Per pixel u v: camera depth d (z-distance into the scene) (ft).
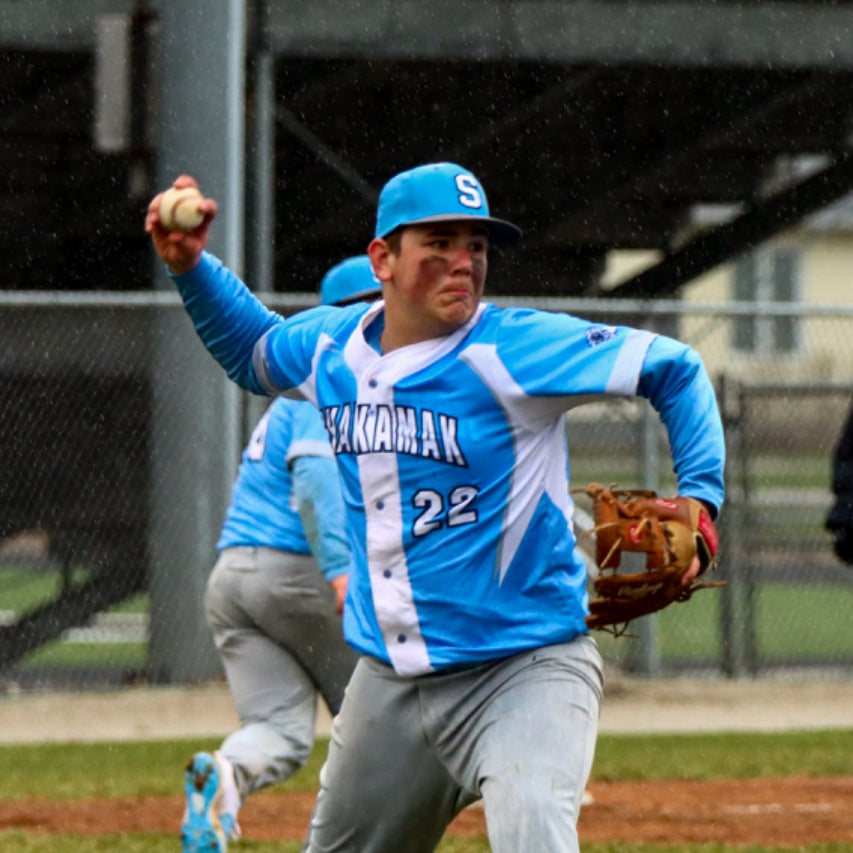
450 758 46.16
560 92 179.22
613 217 195.83
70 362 146.51
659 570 44.32
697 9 168.25
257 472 66.80
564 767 43.34
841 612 181.68
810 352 357.41
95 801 91.40
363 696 47.32
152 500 139.64
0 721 125.49
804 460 196.65
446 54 165.58
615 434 147.23
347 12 164.04
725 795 92.99
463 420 44.83
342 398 47.14
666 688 139.64
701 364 44.32
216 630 66.85
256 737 63.57
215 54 143.33
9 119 176.35
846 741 114.21
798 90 181.68
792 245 540.52
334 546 62.39
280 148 184.65
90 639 180.96
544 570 45.29
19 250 190.70
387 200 45.42
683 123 186.19
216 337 50.57
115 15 149.89
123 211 187.52
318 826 49.16
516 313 45.57
